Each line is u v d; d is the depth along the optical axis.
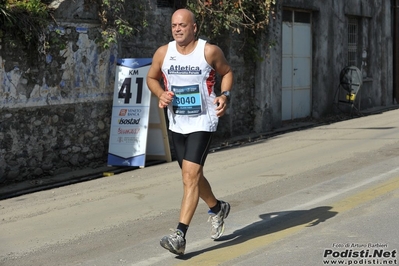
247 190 19.69
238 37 32.81
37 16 22.58
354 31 46.03
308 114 40.56
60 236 15.38
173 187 20.78
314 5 39.56
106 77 25.59
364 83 46.62
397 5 50.84
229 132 32.53
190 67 13.16
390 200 17.39
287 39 37.91
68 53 23.91
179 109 13.34
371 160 23.92
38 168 23.06
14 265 13.27
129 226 16.06
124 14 26.34
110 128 25.36
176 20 13.09
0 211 18.38
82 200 19.41
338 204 17.23
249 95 34.16
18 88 22.12
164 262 13.02
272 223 15.74
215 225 14.20
